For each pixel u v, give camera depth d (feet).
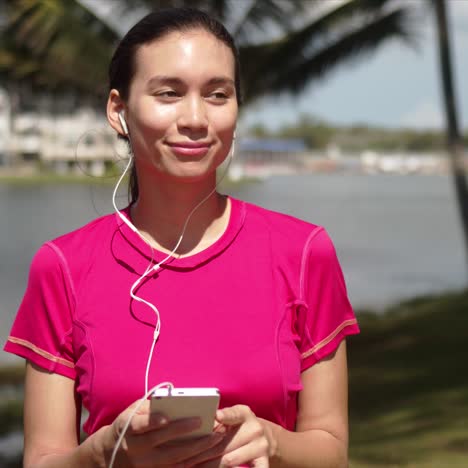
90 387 5.32
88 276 5.57
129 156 5.90
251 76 38.52
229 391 5.25
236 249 5.61
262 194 196.34
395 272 69.46
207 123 5.36
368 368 30.83
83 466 5.04
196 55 5.36
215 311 5.40
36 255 5.70
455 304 42.27
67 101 37.55
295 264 5.64
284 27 37.01
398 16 36.83
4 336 39.78
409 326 38.52
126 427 4.74
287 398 5.36
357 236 106.32
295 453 5.24
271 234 5.71
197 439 4.90
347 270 71.00
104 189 7.27
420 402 24.64
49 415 5.53
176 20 5.46
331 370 5.69
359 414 24.08
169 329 5.34
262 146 477.77
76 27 34.30
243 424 4.99
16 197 181.57
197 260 5.52
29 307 5.65
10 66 35.50
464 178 45.57
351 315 5.84
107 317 5.41
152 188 5.65
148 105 5.39
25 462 5.50
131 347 5.32
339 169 531.50
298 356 5.52
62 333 5.55
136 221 5.80
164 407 4.71
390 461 18.65
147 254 5.55
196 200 5.64
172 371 5.25
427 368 29.66
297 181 369.30
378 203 192.95
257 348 5.33
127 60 5.57
